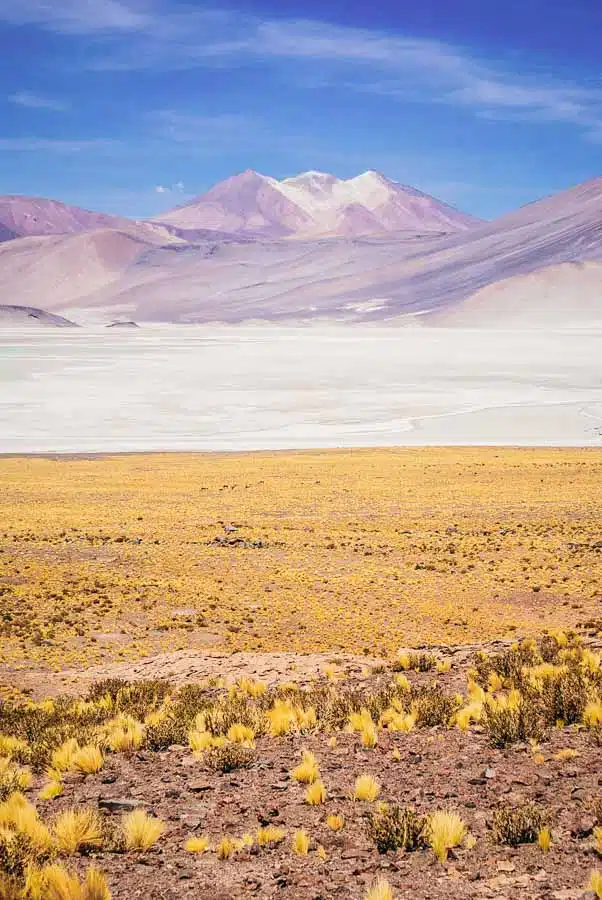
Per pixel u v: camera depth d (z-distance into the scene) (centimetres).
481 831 739
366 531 4184
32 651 2228
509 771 892
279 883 657
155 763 1010
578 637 1828
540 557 3491
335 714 1180
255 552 3697
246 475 6219
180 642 2338
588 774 863
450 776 891
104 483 5922
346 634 2397
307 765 904
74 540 3978
